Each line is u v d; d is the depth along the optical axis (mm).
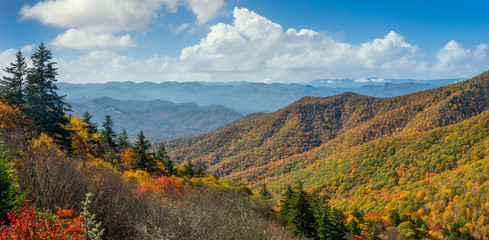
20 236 4113
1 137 12914
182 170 48281
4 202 6078
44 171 8633
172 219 8133
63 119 29031
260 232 11023
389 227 53469
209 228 8266
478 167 90812
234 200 19891
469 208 73312
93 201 8805
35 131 22891
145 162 32406
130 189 13141
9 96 26516
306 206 28047
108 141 40344
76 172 10352
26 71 27750
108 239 8039
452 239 65000
